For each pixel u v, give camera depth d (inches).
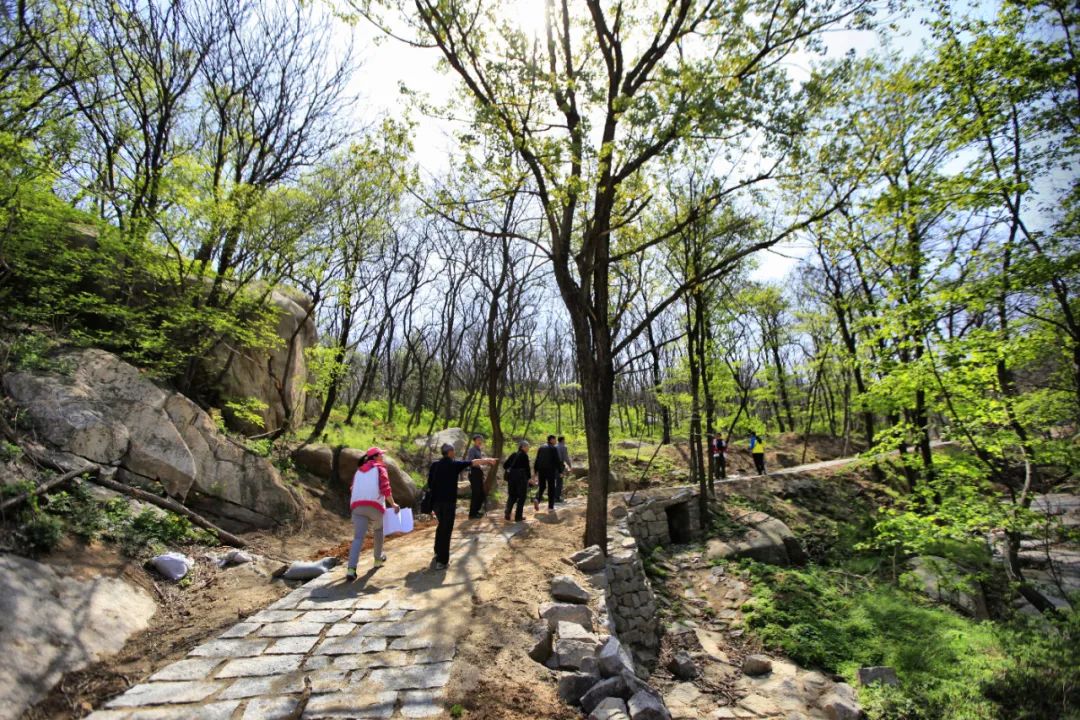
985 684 288.0
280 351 647.8
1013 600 439.2
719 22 318.7
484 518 468.1
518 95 312.0
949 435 418.0
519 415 1178.0
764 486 737.6
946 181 360.5
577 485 764.0
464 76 324.5
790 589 453.4
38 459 276.4
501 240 856.9
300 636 204.4
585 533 362.0
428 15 311.3
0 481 240.4
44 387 316.8
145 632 207.2
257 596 253.3
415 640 201.6
